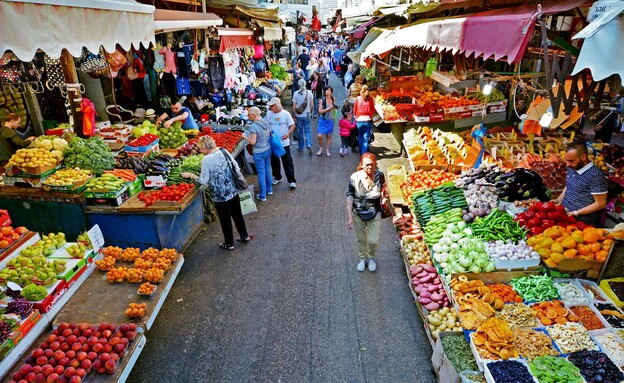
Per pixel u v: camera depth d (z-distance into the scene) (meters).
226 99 11.91
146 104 10.54
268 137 7.81
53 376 3.29
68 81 6.28
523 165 6.81
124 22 4.89
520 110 9.22
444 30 5.27
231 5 12.55
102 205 5.57
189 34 9.53
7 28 3.29
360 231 5.47
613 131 8.81
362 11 16.02
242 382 3.93
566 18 5.72
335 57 30.52
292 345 4.38
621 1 2.88
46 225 5.73
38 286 4.00
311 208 7.81
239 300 5.13
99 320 4.04
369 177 5.26
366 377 3.96
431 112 9.59
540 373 3.17
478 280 4.34
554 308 3.91
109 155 6.05
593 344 3.50
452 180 6.72
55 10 3.75
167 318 4.83
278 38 16.94
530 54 6.35
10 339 3.47
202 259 6.11
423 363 4.13
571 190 4.84
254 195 8.46
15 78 6.34
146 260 4.98
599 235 4.24
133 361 3.70
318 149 11.80
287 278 5.58
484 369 3.31
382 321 4.73
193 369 4.09
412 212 6.15
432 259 5.09
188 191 5.93
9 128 6.40
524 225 4.80
